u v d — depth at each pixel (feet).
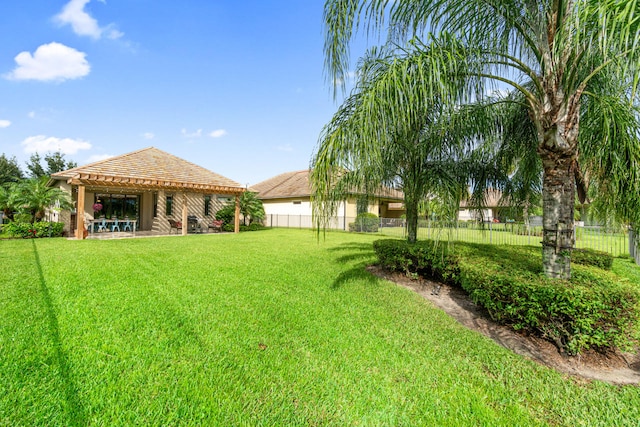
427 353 10.44
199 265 24.17
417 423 7.08
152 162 54.44
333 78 12.47
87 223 52.34
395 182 21.45
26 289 16.25
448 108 11.24
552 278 11.39
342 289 17.89
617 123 11.59
